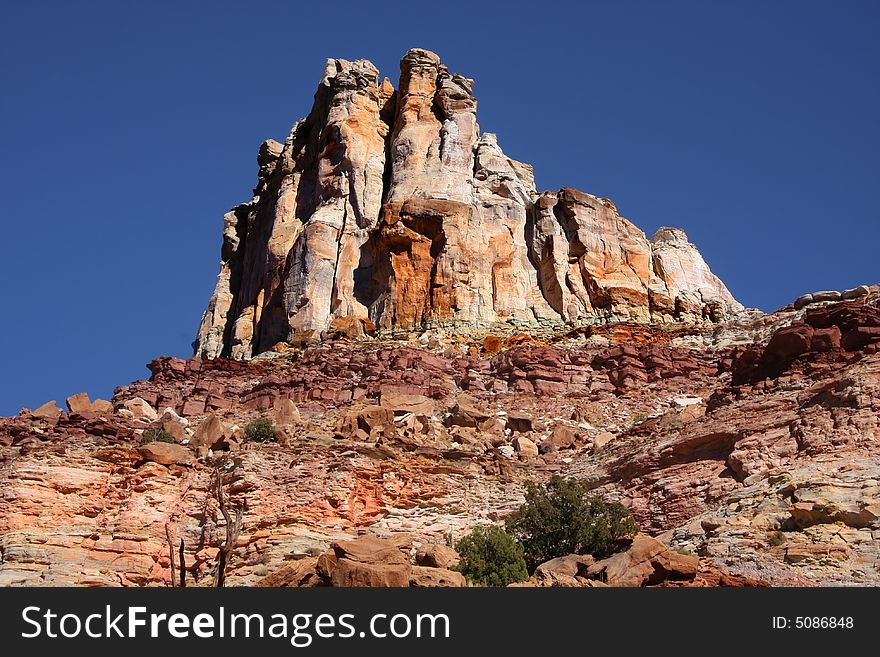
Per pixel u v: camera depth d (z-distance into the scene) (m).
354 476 46.28
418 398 56.22
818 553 34.25
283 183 81.81
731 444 43.19
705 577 32.50
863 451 39.28
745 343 65.81
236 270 85.00
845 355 46.19
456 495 46.66
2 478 44.75
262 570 40.94
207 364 64.12
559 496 38.41
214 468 46.72
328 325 72.12
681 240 79.12
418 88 82.25
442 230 73.12
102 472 46.00
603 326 68.31
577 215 76.00
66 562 41.53
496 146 81.75
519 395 60.72
